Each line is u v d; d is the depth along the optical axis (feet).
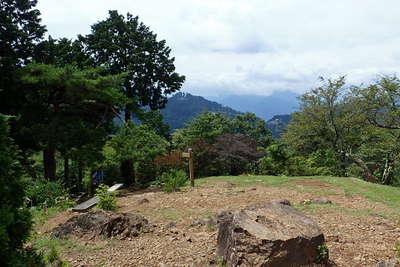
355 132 90.63
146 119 79.66
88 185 62.64
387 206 33.91
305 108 91.76
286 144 100.32
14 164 13.42
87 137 55.57
